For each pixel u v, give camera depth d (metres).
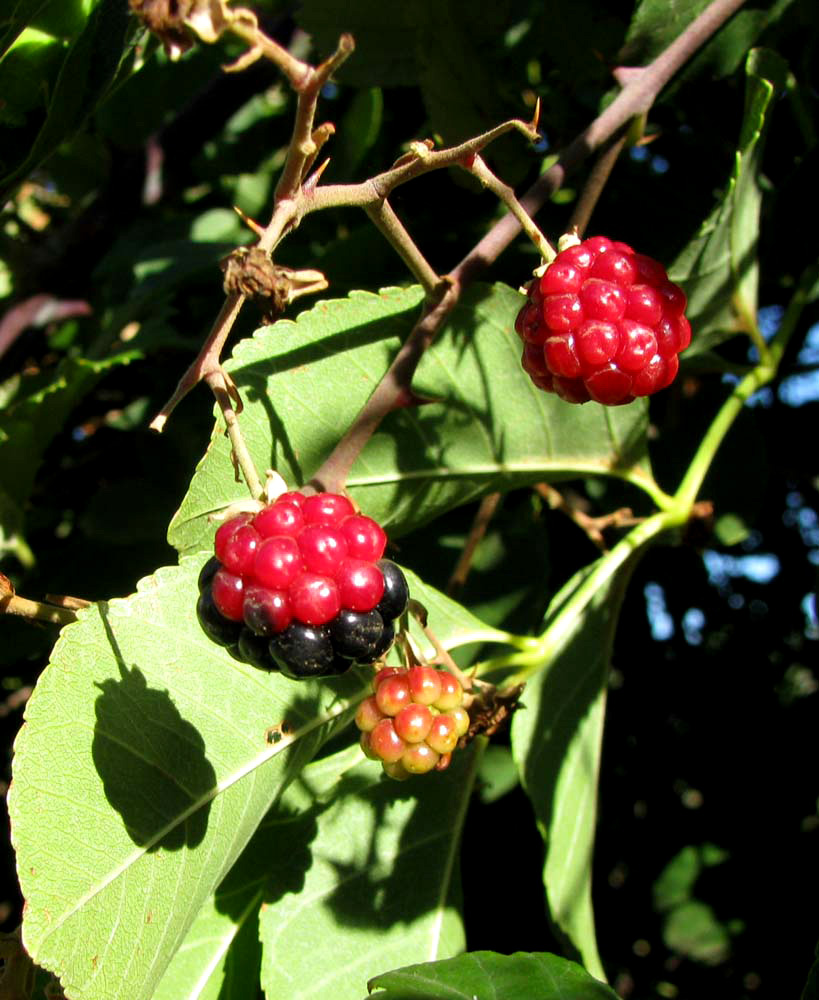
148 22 0.08
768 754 0.24
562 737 0.14
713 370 0.18
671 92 0.17
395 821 0.13
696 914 0.24
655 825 0.24
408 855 0.13
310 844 0.13
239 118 0.24
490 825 0.19
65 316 0.22
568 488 0.20
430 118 0.17
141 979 0.10
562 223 0.18
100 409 0.20
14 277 0.22
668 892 0.24
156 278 0.19
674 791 0.24
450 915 0.13
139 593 0.11
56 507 0.20
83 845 0.10
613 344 0.10
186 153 0.22
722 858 0.24
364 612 0.09
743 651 0.24
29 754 0.10
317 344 0.12
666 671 0.24
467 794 0.13
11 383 0.19
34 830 0.10
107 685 0.10
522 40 0.18
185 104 0.22
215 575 0.09
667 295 0.11
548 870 0.14
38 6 0.12
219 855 0.11
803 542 0.24
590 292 0.10
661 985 0.24
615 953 0.24
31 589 0.17
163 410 0.10
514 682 0.14
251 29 0.08
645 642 0.23
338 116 0.22
